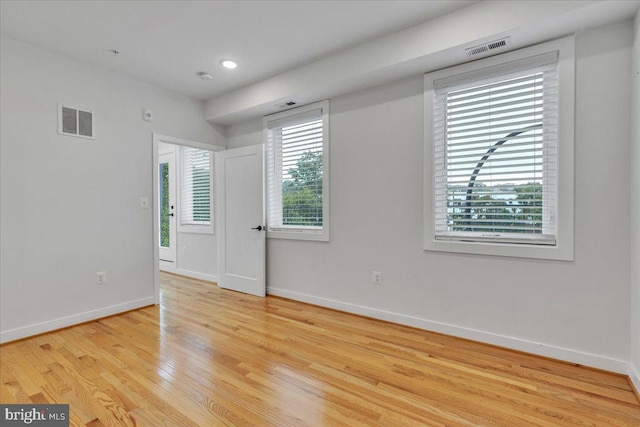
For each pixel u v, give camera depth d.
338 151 3.26
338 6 2.22
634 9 1.86
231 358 2.25
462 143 2.58
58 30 2.46
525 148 2.36
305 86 3.10
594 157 2.07
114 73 3.21
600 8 1.86
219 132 4.29
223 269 4.25
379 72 2.71
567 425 1.56
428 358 2.25
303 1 2.16
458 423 1.58
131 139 3.34
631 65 1.95
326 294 3.38
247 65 3.10
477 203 2.55
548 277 2.23
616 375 2.01
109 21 2.36
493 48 2.31
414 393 1.83
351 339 2.58
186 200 5.04
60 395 1.80
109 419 1.61
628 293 1.99
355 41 2.68
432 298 2.72
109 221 3.16
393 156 2.91
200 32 2.52
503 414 1.65
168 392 1.84
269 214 3.91
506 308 2.39
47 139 2.75
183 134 3.84
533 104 2.32
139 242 3.40
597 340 2.08
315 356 2.28
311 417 1.63
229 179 4.17
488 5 2.15
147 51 2.81
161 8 2.21
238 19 2.36
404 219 2.85
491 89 2.47
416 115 2.78
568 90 2.13
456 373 2.05
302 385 1.91
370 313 3.06
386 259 2.96
